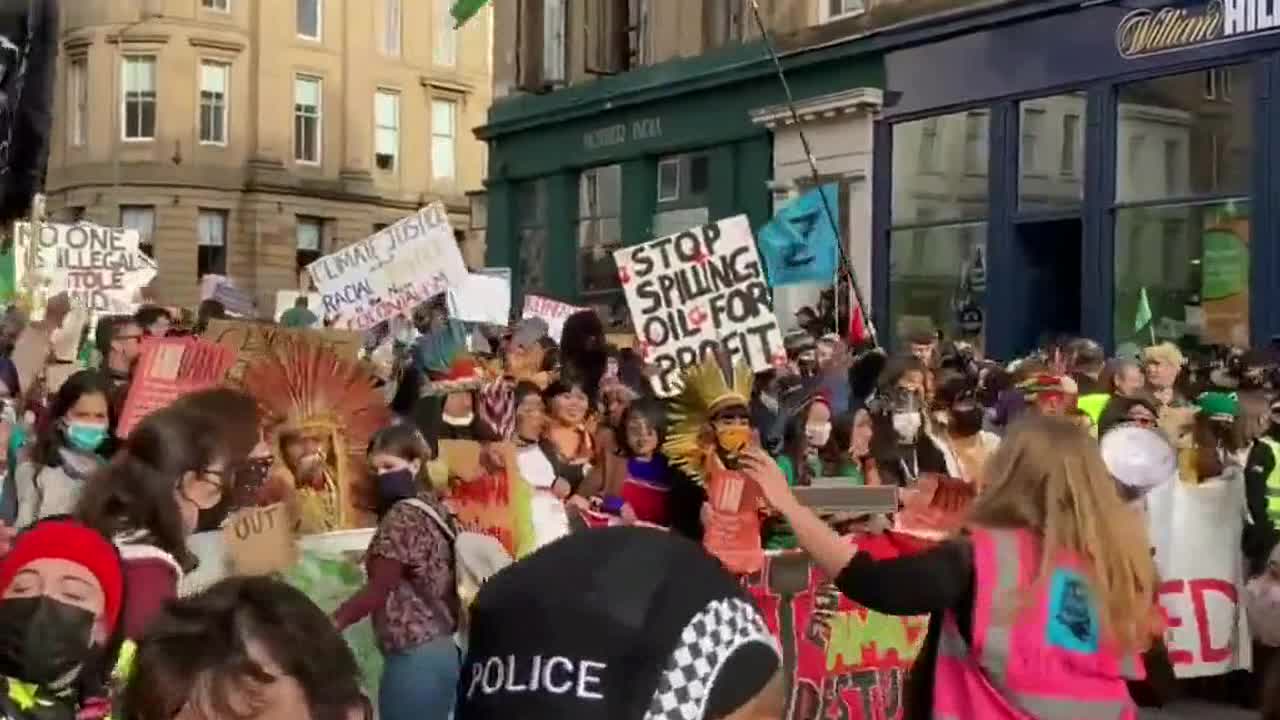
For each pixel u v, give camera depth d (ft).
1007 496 11.58
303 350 20.79
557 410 25.58
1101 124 50.55
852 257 60.23
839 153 60.64
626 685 5.05
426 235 40.32
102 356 28.27
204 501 12.00
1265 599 26.73
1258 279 45.65
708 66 67.15
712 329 27.84
